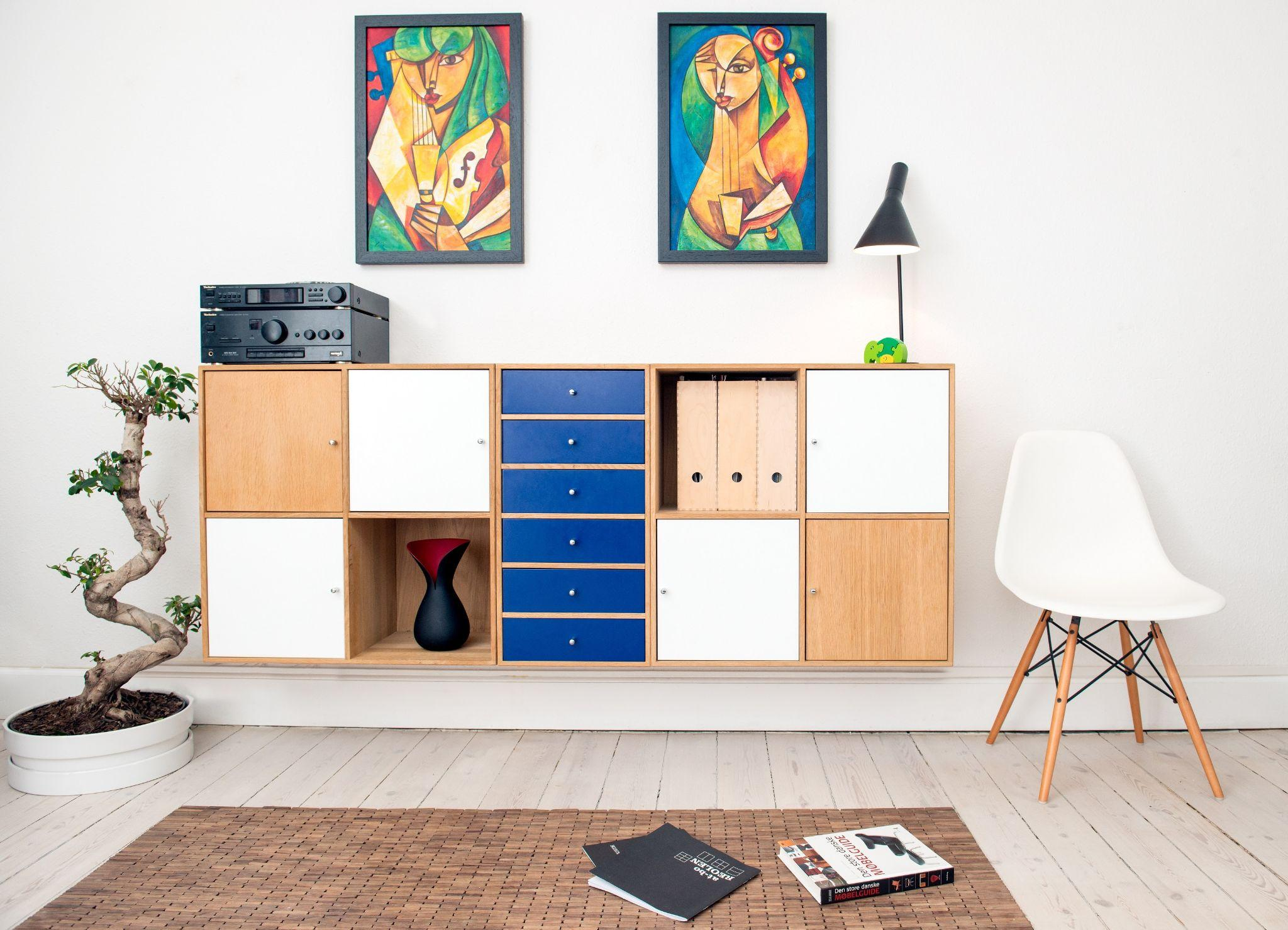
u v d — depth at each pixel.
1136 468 2.31
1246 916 1.43
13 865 1.62
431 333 2.35
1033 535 2.16
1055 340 2.30
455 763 2.11
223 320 2.07
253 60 2.34
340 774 2.04
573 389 2.04
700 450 2.07
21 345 2.39
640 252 2.33
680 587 2.04
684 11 2.31
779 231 2.31
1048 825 1.76
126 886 1.53
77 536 2.40
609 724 2.34
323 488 2.06
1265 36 2.26
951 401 2.00
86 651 2.41
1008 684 2.32
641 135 2.32
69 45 2.35
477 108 2.33
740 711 2.33
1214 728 2.31
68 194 2.37
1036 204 2.29
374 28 2.32
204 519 2.07
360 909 1.46
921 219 2.30
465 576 2.36
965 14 2.28
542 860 1.62
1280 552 2.30
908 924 1.41
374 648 2.17
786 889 1.52
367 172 2.33
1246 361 2.29
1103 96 2.28
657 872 1.56
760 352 2.33
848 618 2.02
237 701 2.39
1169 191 2.28
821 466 2.01
